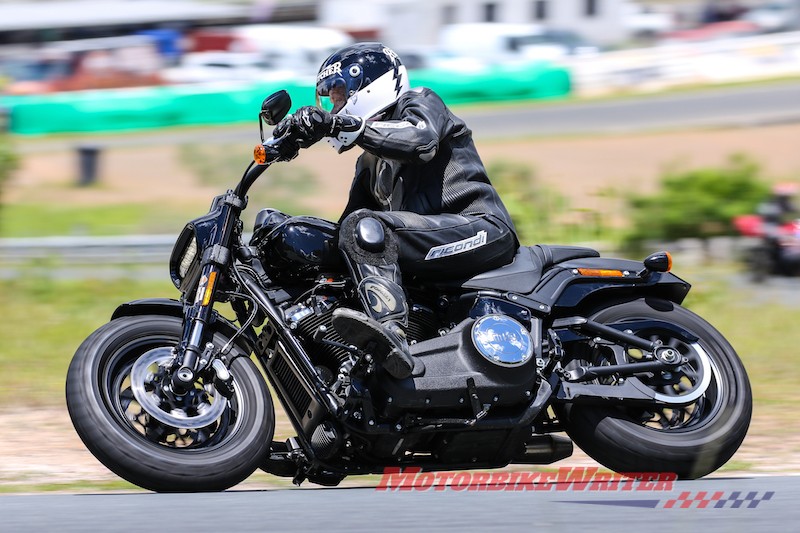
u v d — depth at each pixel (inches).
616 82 4384.8
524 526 454.9
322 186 2647.6
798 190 2192.4
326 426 577.6
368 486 673.6
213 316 597.9
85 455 778.8
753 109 3747.5
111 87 4384.8
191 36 4694.9
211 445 576.1
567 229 1777.8
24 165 3203.7
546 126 3629.4
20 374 1077.8
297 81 3978.8
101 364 569.3
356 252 588.7
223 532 436.1
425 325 622.2
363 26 5182.1
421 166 634.2
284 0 5689.0
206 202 2645.2
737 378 642.2
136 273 1691.7
